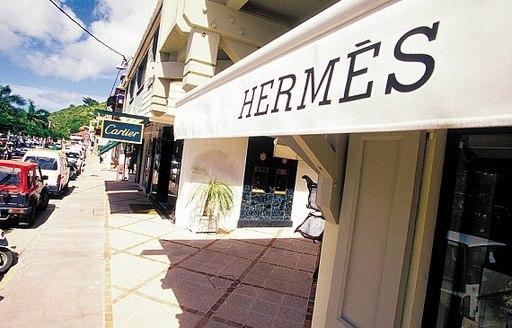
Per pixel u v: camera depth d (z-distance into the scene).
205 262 7.01
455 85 0.79
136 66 15.50
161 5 9.51
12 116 46.53
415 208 1.90
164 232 9.20
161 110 8.70
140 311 4.62
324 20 1.28
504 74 0.70
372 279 2.14
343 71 1.14
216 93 2.19
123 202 13.52
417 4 0.94
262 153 11.15
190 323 4.44
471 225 1.82
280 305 5.27
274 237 10.09
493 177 1.74
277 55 1.58
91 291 5.09
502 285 1.67
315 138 2.46
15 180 8.02
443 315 1.89
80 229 8.70
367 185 2.31
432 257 1.91
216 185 9.97
